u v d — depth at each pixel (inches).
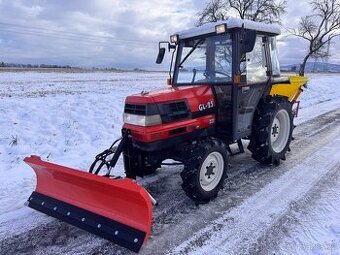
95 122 348.8
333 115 405.4
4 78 1072.2
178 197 174.2
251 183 191.2
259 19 1065.5
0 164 224.4
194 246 131.1
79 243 133.3
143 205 122.9
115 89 677.3
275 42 220.7
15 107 397.4
